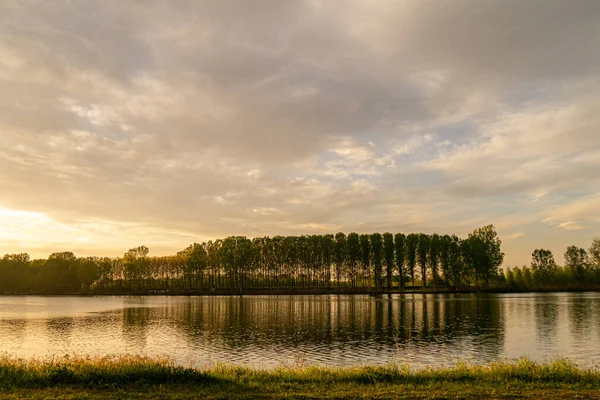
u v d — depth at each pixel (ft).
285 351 114.01
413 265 453.99
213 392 51.16
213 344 128.06
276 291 468.34
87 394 49.88
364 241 465.47
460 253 448.65
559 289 451.12
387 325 168.66
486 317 193.06
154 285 601.62
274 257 503.61
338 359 102.01
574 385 53.72
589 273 472.44
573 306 250.78
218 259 507.71
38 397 48.44
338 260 480.23
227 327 170.19
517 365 63.98
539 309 231.30
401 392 50.57
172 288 575.38
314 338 136.77
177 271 574.56
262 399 47.80
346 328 160.97
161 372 59.00
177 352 115.75
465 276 469.98
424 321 180.45
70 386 54.08
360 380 58.59
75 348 126.93
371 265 470.39
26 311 265.34
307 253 490.90
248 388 53.26
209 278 545.85
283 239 503.20
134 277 592.60
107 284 628.28
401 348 116.06
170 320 200.95
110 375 57.72
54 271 572.10
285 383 55.98
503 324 167.12
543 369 61.11
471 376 59.72
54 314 241.76
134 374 58.29
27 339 145.89
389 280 463.83
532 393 49.44
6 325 187.52
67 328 175.52
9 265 602.03
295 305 283.79
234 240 491.31
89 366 60.70
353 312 226.79
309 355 107.65
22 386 54.19
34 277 577.02
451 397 48.14
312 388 53.31
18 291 590.96
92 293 562.66
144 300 384.68
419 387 53.21
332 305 279.28
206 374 59.93
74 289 579.89
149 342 135.64
